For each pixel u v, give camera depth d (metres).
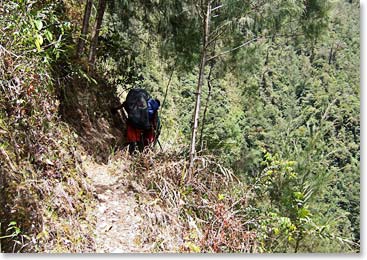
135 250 4.14
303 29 7.75
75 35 6.86
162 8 8.29
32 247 3.38
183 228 4.75
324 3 7.56
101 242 4.08
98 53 8.37
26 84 4.01
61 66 5.71
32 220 3.48
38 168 4.02
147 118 6.68
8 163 3.49
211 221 5.05
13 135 3.77
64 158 4.48
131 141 6.64
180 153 7.22
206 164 6.15
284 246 5.66
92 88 6.67
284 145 7.10
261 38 7.78
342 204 8.83
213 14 6.98
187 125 12.95
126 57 8.92
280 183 6.52
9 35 3.84
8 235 3.28
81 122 5.79
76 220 4.05
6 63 3.83
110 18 9.02
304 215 6.09
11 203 3.37
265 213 6.04
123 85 8.80
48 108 4.59
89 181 4.88
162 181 5.45
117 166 5.63
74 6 7.27
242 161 9.19
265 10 6.35
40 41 3.69
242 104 12.46
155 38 8.98
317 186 6.66
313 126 7.23
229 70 9.60
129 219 4.55
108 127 6.68
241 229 5.08
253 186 6.34
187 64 8.96
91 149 5.58
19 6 3.79
